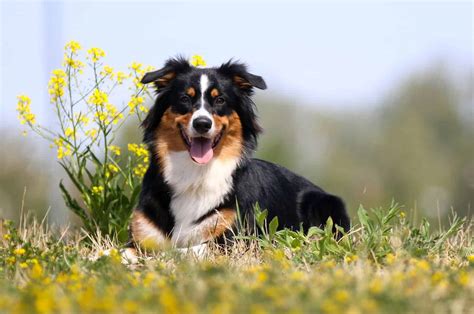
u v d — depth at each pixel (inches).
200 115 343.9
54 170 833.5
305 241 320.8
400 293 223.0
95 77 395.5
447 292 228.8
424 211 1230.9
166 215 354.6
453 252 326.6
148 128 365.4
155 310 199.5
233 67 364.5
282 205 381.4
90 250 358.0
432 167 1589.6
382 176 1630.2
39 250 319.6
